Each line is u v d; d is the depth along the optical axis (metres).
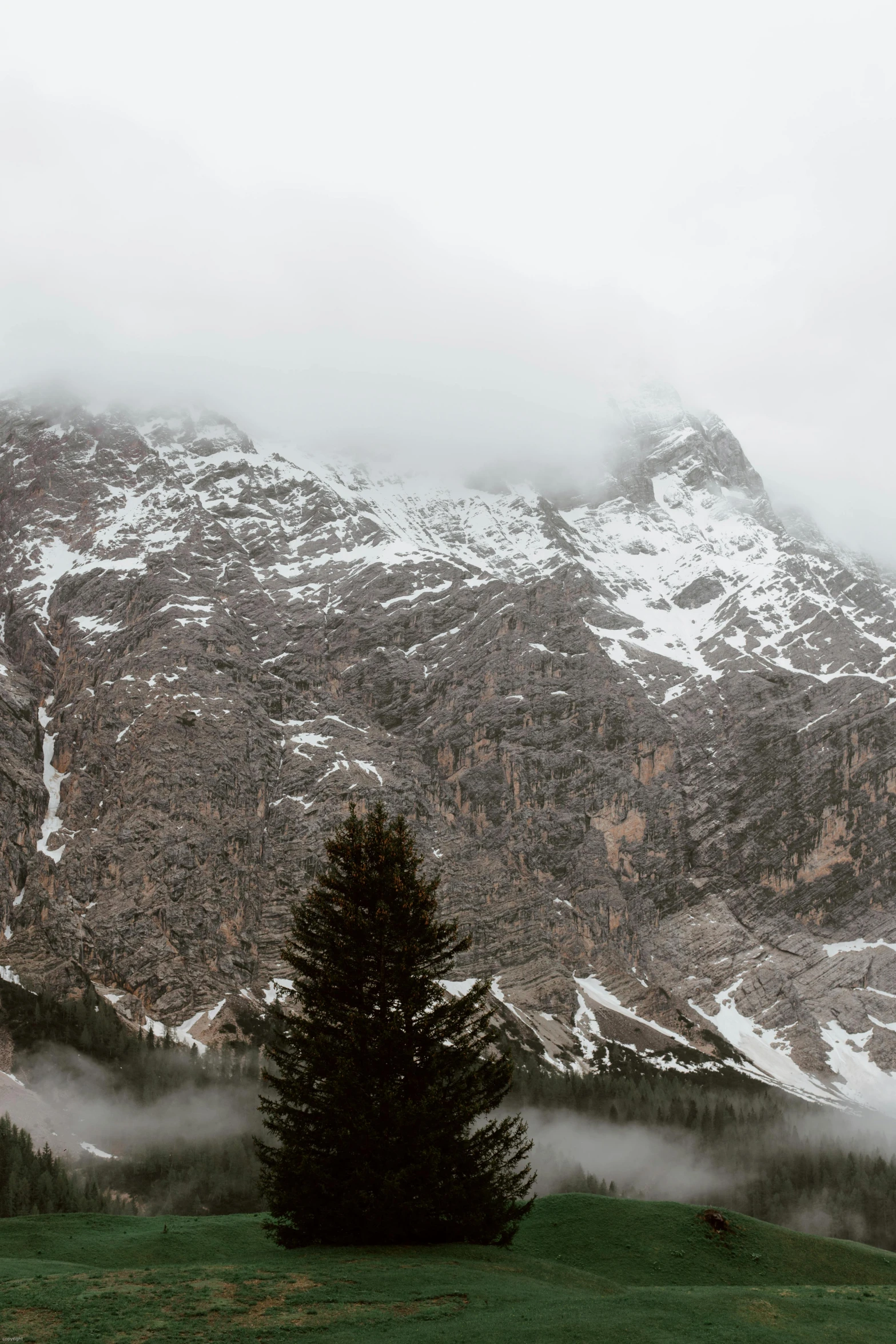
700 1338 58.03
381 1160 77.06
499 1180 80.75
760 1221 101.12
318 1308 61.78
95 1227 98.06
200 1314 60.94
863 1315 64.81
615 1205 101.25
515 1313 61.06
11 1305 63.25
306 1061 81.25
